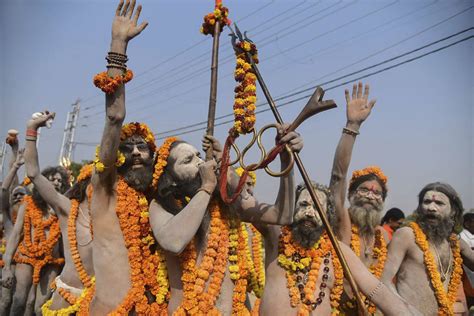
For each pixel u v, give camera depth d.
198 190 3.71
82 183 5.20
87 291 4.30
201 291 3.74
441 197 4.82
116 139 3.77
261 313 3.96
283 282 3.95
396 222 8.28
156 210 3.87
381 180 5.21
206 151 3.95
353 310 4.55
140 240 3.98
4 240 8.25
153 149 4.11
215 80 4.01
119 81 3.65
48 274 6.81
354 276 3.93
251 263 4.40
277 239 4.04
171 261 3.89
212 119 3.99
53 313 5.07
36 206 6.80
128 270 3.93
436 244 4.82
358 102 4.63
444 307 4.64
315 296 3.89
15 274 6.98
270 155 3.61
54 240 6.71
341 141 4.63
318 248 3.99
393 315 3.80
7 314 7.12
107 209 3.99
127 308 3.83
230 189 3.97
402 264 4.86
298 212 3.97
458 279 4.84
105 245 3.95
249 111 3.78
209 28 4.11
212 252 3.79
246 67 3.89
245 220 3.99
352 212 5.11
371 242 5.12
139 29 3.80
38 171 5.35
